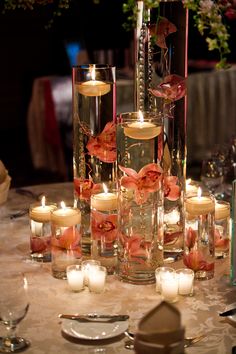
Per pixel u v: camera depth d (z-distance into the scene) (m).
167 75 1.85
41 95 5.00
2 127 7.03
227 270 1.89
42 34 6.95
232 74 5.09
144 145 1.72
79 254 1.85
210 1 1.83
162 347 1.21
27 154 6.36
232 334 1.57
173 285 1.70
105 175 1.89
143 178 1.74
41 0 2.12
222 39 1.85
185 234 1.83
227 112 5.13
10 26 6.80
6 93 6.96
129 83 4.64
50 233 1.94
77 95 1.86
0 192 2.16
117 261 1.84
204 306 1.69
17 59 6.93
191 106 5.01
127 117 1.76
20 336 1.56
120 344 1.53
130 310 1.67
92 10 5.62
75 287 1.76
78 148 1.89
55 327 1.60
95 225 1.85
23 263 1.93
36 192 2.46
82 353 1.50
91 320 1.59
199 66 5.22
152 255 1.80
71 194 2.44
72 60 5.40
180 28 1.84
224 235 1.95
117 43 5.60
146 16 1.84
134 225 1.78
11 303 1.50
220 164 2.53
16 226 2.19
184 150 1.88
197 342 1.53
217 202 1.97
